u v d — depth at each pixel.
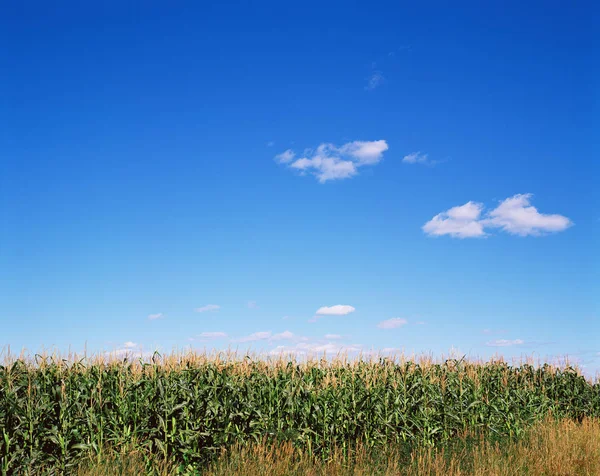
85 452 12.67
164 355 15.93
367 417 16.25
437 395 18.05
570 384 21.97
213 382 15.41
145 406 14.05
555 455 14.48
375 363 19.72
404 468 13.92
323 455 14.41
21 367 13.70
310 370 18.14
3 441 11.91
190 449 13.28
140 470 12.39
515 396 20.59
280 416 15.75
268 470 12.65
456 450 15.66
